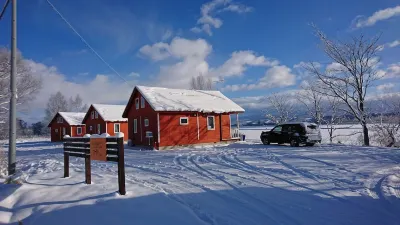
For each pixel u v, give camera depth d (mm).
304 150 16938
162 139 23969
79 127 46969
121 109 41969
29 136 72250
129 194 7188
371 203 6535
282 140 21453
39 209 6418
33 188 8031
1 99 27844
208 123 26766
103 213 5926
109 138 7543
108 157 7566
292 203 6633
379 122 22812
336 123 28422
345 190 7605
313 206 6406
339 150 16422
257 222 5449
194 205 6492
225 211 6094
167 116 24453
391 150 16094
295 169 10773
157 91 27750
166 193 7516
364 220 5566
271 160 13312
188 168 11984
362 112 23078
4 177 10219
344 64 23219
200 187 8234
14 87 9555
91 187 7902
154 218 5645
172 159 15531
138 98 27453
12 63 9570
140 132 26891
